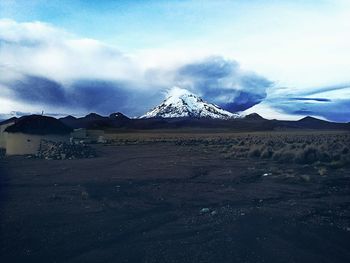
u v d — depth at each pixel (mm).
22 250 10906
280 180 23609
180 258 10180
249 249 10898
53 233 12508
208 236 12141
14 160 42594
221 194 19438
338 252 10727
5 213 15250
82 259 10211
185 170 30000
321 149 35469
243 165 32500
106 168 32656
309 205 16656
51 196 18859
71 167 33812
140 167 33031
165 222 13992
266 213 15141
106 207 16484
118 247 11133
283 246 11156
